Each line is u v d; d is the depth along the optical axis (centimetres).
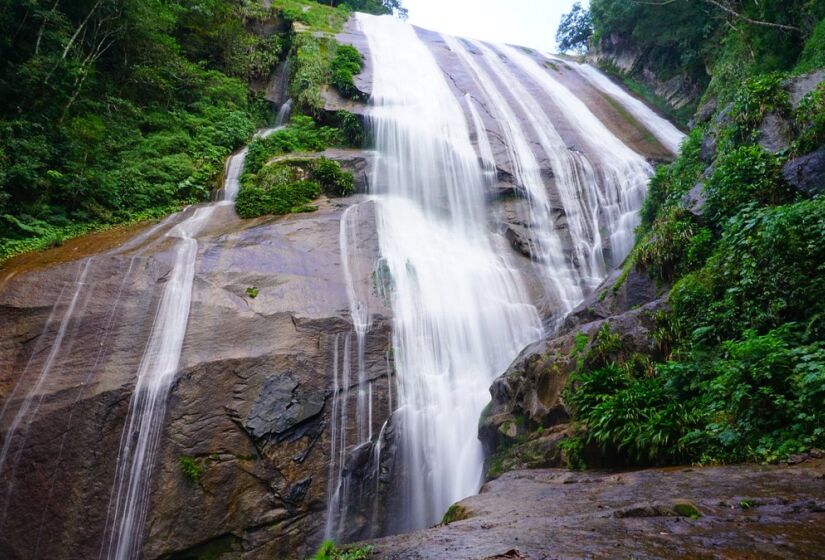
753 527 369
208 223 1402
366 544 524
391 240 1426
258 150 1730
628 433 682
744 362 608
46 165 1388
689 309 823
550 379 931
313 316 1117
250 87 2362
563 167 1841
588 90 2639
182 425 932
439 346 1223
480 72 2519
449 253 1478
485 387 1214
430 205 1672
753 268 749
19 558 809
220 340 1026
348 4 3634
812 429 536
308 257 1262
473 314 1307
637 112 2436
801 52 1405
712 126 1282
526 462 865
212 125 1906
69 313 997
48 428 875
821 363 557
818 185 821
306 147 1795
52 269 1055
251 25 2547
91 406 901
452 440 1116
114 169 1560
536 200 1716
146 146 1677
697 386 688
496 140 1905
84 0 1728
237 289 1120
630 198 1742
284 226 1339
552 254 1592
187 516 881
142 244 1223
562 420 870
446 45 2828
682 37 2367
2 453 850
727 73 1698
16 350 945
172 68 1983
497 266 1494
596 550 365
